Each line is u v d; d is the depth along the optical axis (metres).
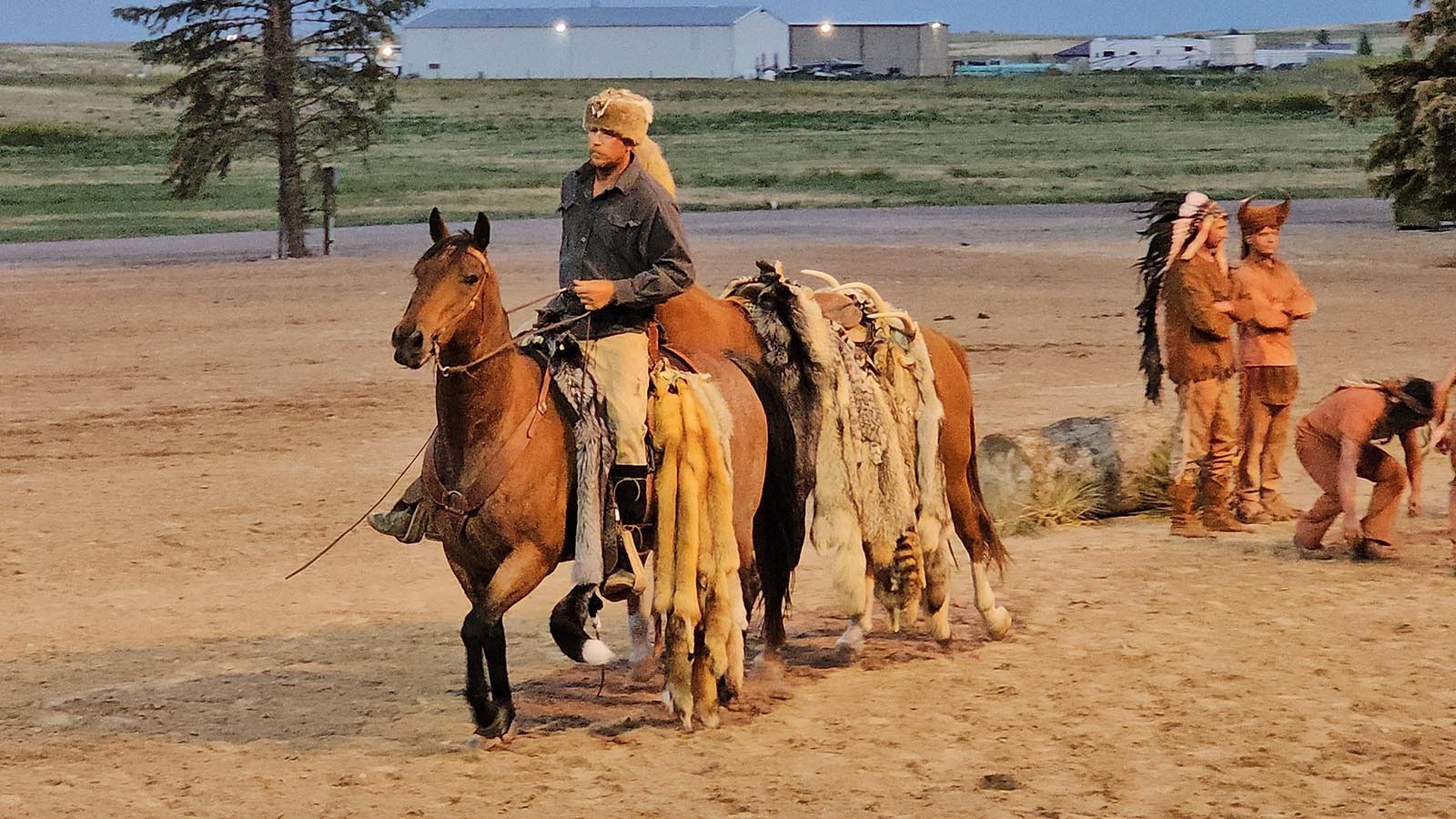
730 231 38.94
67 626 9.22
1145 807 5.99
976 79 120.44
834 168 60.19
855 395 7.77
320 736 7.09
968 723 7.06
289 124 37.56
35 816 6.11
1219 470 11.16
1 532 11.70
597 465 6.67
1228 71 133.00
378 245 39.28
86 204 52.72
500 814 6.03
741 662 7.01
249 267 34.47
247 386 18.88
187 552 11.08
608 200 7.10
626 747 6.83
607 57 137.88
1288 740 6.75
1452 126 31.88
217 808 6.17
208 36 38.50
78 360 21.20
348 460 14.47
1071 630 8.65
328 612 9.49
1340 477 10.09
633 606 7.91
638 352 6.94
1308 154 61.31
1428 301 24.09
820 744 6.81
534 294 25.45
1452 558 10.08
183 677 8.12
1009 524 11.30
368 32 39.03
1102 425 12.00
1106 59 145.00
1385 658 7.98
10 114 86.81
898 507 7.92
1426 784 6.20
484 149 69.81
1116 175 54.81
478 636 6.64
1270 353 11.41
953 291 26.52
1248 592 9.41
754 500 7.34
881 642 8.52
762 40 139.25
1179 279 10.88
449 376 6.45
